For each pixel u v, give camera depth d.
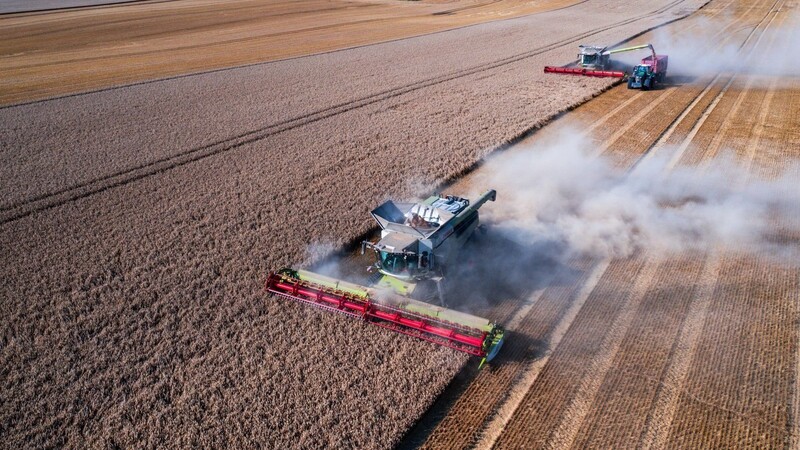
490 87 42.12
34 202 24.44
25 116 36.94
